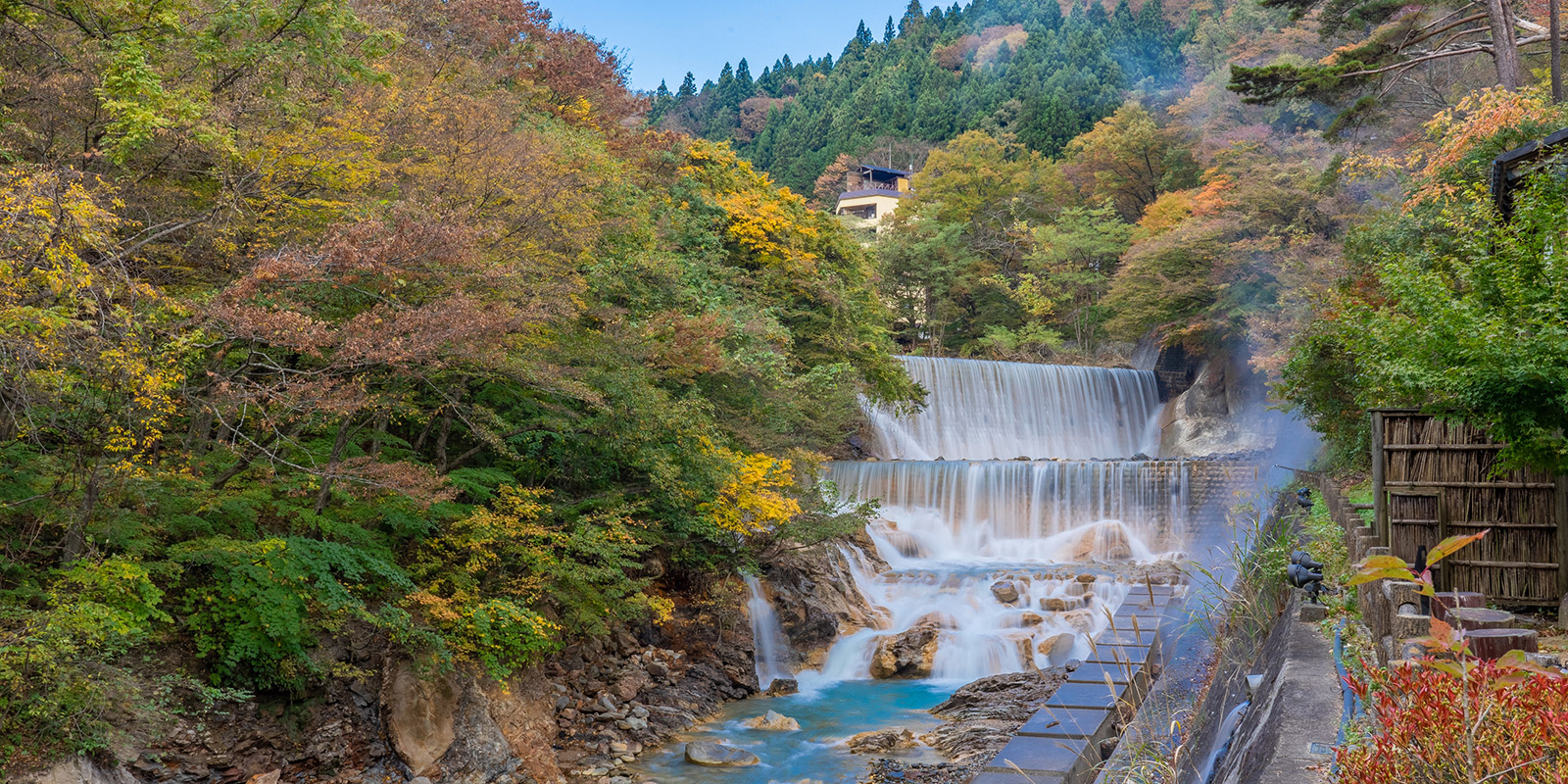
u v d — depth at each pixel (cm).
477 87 2230
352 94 1550
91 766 1078
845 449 4078
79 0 1211
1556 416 898
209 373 1216
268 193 1338
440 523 1617
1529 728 310
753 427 2309
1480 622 653
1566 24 3375
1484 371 896
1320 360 2167
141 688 1149
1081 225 6350
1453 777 320
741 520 2050
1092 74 8644
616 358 1873
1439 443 1090
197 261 1394
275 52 1307
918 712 1812
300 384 1244
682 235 2983
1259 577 1213
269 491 1393
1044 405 4909
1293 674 717
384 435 1563
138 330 1080
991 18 11906
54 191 1012
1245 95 3039
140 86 1118
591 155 2459
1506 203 1469
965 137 7625
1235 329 4588
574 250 1928
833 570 2519
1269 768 523
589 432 1820
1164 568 2658
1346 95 3031
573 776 1463
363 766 1347
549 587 1600
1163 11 9688
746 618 2120
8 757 1007
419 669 1390
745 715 1795
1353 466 2264
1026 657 2127
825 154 10706
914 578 2589
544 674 1675
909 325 6619
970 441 4622
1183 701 1030
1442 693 337
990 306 6412
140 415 1162
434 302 1294
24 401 1065
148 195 1307
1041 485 3269
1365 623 862
